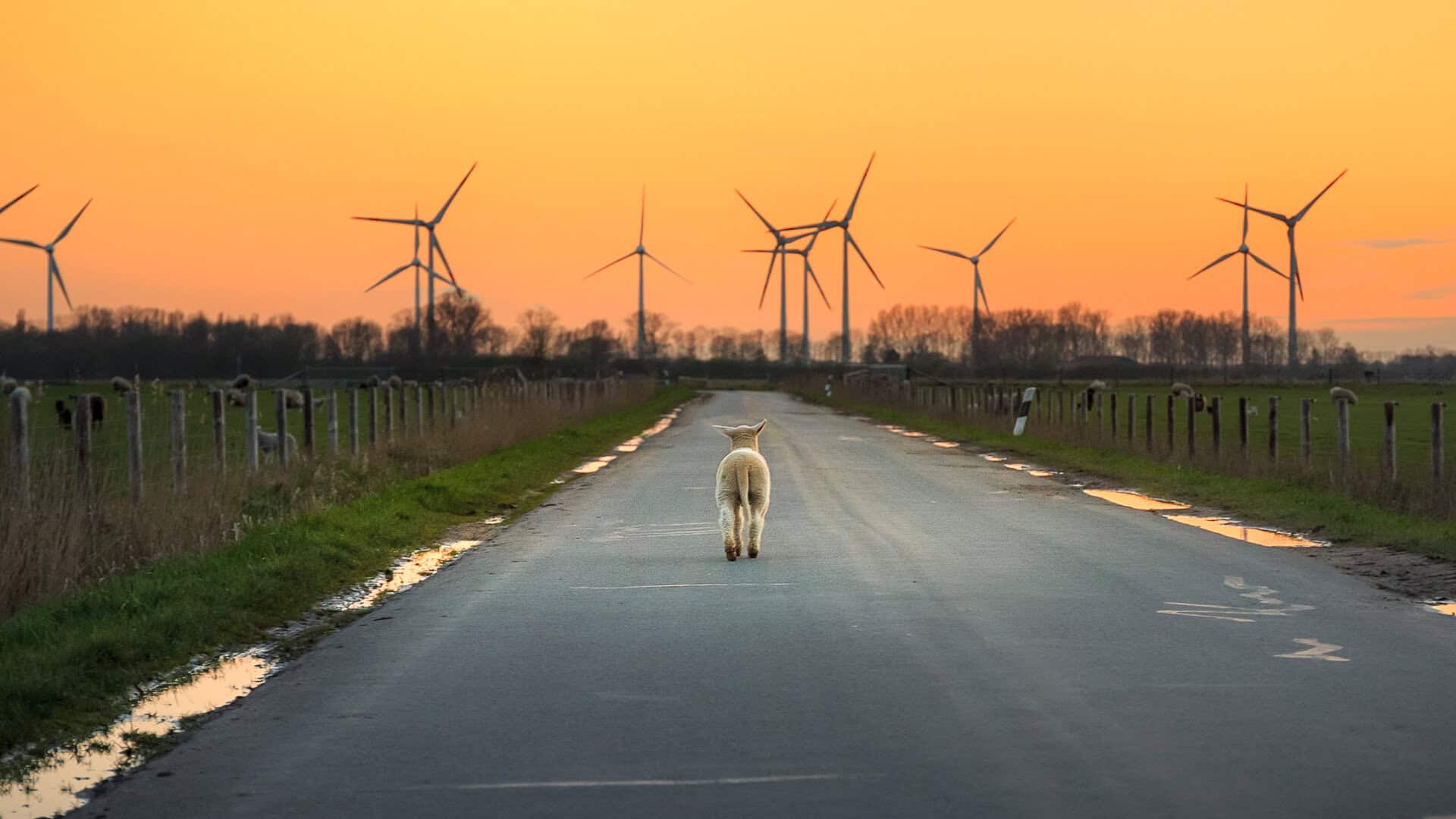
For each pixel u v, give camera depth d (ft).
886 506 61.05
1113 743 20.61
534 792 18.48
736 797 18.10
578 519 57.36
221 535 45.85
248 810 17.98
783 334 390.42
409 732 22.06
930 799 17.92
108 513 43.60
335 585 39.42
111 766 20.49
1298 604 34.01
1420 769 19.07
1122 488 70.28
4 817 17.94
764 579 38.91
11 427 40.73
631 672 26.43
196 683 26.53
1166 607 33.47
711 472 82.38
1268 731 21.27
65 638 28.96
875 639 29.53
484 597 36.78
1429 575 38.86
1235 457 77.87
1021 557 43.29
